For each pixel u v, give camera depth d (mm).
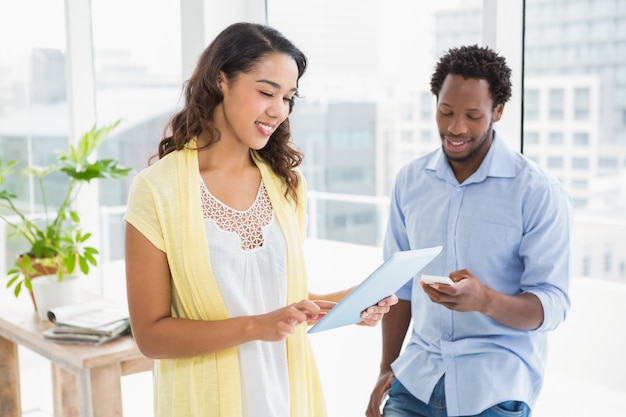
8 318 2748
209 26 2875
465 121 1703
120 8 3650
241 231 1565
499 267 1751
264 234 1587
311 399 1666
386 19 6930
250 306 1560
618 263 4676
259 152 1663
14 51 3768
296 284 1617
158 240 1510
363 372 3646
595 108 4363
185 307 1535
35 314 2803
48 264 2738
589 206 4637
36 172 3041
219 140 1575
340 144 11625
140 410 3428
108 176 2930
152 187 1520
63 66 3770
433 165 1857
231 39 1519
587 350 3602
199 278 1503
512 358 1728
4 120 3797
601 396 3361
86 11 3709
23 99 3805
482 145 1751
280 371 1607
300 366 1620
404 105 9781
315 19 3568
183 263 1503
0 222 3805
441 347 1781
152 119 3674
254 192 1618
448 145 1747
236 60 1505
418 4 6098
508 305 1617
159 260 1518
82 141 3027
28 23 3754
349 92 9578
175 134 1586
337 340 3994
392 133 10703
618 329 3551
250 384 1555
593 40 4230
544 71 4359
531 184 1718
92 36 3760
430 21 5906
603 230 4676
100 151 3924
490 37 2141
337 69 7887
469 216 1774
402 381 1847
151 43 3541
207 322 1479
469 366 1736
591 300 3619
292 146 1700
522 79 2199
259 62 1501
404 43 6480
